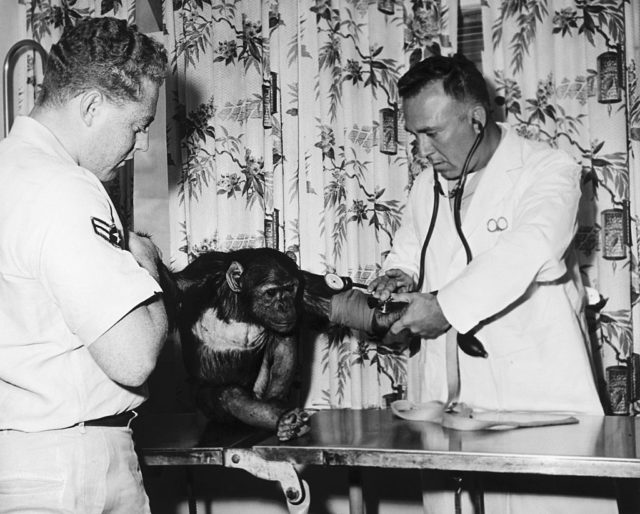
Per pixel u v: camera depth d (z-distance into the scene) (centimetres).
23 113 259
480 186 192
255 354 182
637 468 138
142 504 138
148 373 123
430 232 201
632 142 239
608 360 238
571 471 141
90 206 121
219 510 261
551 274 177
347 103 247
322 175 247
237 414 179
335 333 245
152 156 225
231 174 252
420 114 185
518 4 242
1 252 122
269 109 249
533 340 185
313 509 260
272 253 188
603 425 169
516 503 188
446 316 172
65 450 126
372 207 248
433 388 200
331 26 247
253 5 251
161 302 130
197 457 164
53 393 125
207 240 251
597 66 238
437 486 199
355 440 162
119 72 129
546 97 241
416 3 246
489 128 193
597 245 239
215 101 252
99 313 117
